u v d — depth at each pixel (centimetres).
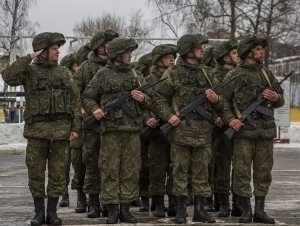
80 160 1133
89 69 1102
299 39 4247
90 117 980
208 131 985
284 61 5681
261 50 997
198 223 980
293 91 5716
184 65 986
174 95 988
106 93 984
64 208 1198
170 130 983
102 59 1111
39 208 966
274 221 995
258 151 998
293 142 3331
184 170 983
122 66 989
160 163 1066
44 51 948
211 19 4166
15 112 3531
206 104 982
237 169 993
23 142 3075
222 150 1079
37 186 959
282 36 4216
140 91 980
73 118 959
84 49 1221
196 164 988
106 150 980
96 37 1102
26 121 943
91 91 991
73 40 2931
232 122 982
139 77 1008
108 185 979
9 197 1356
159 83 990
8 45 4112
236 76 985
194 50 984
